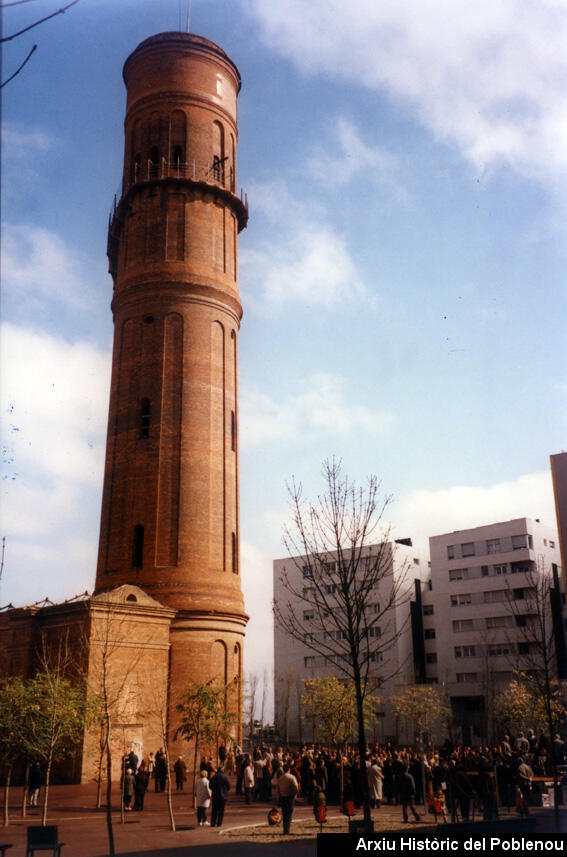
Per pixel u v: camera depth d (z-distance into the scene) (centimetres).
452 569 8581
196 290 4969
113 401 4953
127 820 2606
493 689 7100
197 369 4850
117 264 5644
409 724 8100
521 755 3011
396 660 8356
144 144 5303
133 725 3903
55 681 2803
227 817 2692
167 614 4241
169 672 4244
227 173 5384
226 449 4881
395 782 3020
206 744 4153
